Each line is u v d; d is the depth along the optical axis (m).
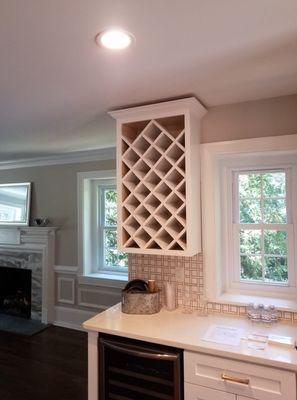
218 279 2.20
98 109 2.22
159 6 1.09
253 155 2.18
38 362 3.23
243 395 1.50
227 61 1.52
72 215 4.24
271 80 1.75
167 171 2.23
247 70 1.62
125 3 1.07
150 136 2.21
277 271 2.29
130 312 2.10
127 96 1.97
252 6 1.10
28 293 4.59
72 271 4.20
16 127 2.70
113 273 4.17
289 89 1.88
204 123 2.19
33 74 1.64
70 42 1.32
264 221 2.35
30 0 1.05
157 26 1.21
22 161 4.47
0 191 4.88
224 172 2.36
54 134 2.96
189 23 1.20
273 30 1.25
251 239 2.37
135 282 2.23
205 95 1.97
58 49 1.38
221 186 2.36
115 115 2.19
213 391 1.57
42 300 4.37
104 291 4.02
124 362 1.80
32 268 4.49
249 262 2.37
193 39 1.31
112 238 4.23
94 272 4.27
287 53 1.44
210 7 1.10
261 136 2.03
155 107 2.04
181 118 2.11
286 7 1.10
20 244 4.57
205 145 2.16
